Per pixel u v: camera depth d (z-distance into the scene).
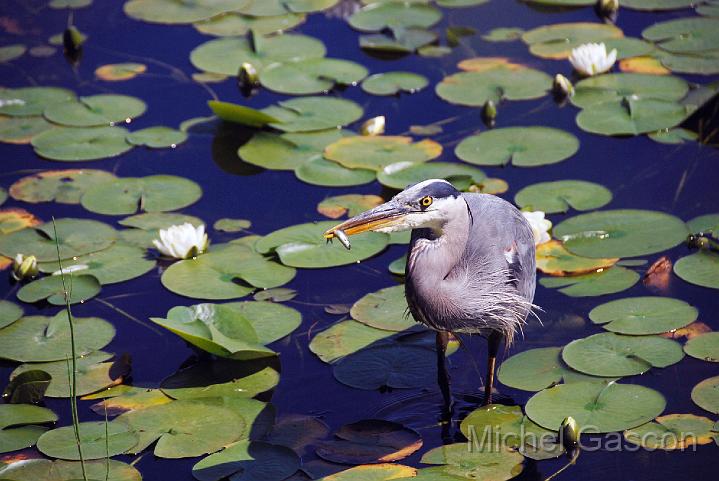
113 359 10.54
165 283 11.48
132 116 15.18
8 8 18.98
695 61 15.85
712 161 13.48
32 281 11.70
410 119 14.90
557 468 8.83
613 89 15.27
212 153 14.38
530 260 10.59
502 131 14.22
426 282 9.66
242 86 15.98
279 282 11.46
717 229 11.91
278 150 14.22
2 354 10.43
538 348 10.45
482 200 10.56
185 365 10.49
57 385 10.05
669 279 11.30
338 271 11.85
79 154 14.19
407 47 16.75
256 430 9.41
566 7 18.25
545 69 16.02
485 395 9.87
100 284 11.52
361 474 8.64
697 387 9.57
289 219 12.77
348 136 14.44
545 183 12.97
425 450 9.19
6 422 9.58
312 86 15.73
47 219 12.87
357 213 12.64
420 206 9.45
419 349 10.66
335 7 18.52
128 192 13.33
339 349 10.49
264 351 10.26
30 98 15.76
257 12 18.23
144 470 8.92
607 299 11.09
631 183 13.11
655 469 8.70
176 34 17.67
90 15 18.59
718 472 8.63
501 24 17.67
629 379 9.80
